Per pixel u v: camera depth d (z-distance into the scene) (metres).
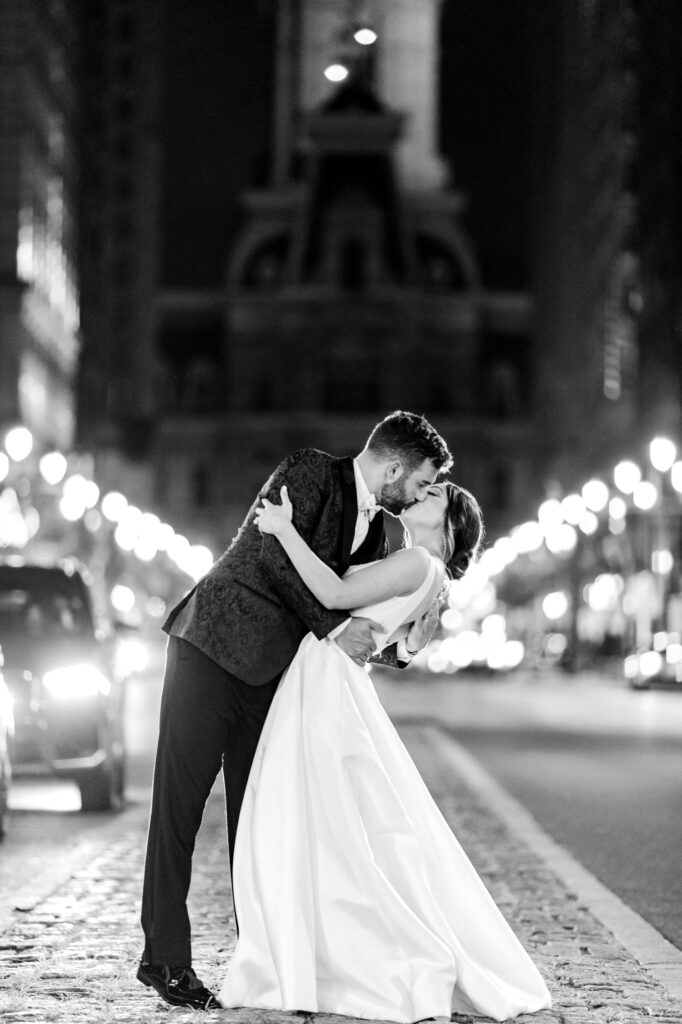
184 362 161.12
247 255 161.12
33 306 104.00
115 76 142.88
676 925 10.79
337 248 157.38
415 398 157.75
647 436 91.25
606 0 113.75
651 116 93.88
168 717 7.80
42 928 10.09
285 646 7.79
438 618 8.14
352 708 7.70
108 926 10.16
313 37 171.12
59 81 114.94
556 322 146.75
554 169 150.25
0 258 100.38
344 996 7.46
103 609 18.86
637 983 8.52
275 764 7.62
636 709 43.84
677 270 85.62
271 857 7.52
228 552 7.92
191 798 7.77
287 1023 7.30
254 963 7.50
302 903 7.47
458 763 23.86
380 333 157.12
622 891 12.33
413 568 7.80
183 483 157.12
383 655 8.12
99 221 134.00
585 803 18.67
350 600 7.72
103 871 12.80
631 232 102.25
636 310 98.50
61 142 116.56
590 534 68.31
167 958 7.72
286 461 7.91
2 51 101.06
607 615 86.50
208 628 7.74
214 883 12.30
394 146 156.50
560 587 92.38
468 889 7.70
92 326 129.88
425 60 173.88
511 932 7.76
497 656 92.25
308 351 157.62
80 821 16.72
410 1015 7.38
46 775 17.05
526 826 16.09
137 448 144.50
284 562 7.68
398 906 7.48
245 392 158.12
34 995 7.96
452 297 157.38
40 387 107.69
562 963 9.14
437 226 161.12
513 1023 7.46
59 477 40.72
